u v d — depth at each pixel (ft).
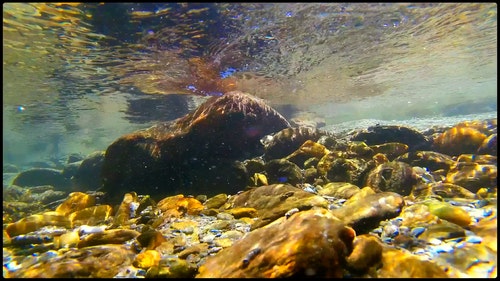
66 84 5.08
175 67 4.36
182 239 1.53
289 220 1.26
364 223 1.38
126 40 3.35
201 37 3.37
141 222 1.97
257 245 1.17
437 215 1.42
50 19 2.87
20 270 1.27
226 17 2.97
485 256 1.07
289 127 3.49
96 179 4.21
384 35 3.95
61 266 1.20
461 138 2.71
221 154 2.92
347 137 3.56
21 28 3.03
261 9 2.87
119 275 1.21
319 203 1.71
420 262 1.01
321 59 4.71
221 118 2.94
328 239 1.03
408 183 2.08
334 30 3.58
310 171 2.64
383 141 3.04
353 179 2.35
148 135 2.96
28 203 3.59
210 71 4.68
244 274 1.02
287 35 3.54
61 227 2.03
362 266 1.01
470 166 2.12
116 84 5.18
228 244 1.42
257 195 2.03
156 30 3.14
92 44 3.44
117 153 2.88
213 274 1.12
